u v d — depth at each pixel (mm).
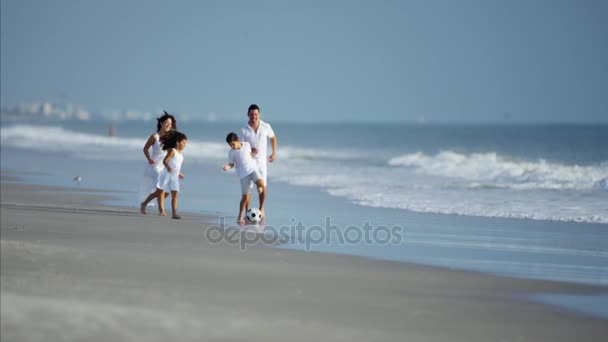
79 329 18453
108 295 21641
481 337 20016
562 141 194250
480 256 32906
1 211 43031
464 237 38750
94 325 18828
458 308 23047
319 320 20656
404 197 58969
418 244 36219
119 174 80562
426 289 25516
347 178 78562
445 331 20406
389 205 53625
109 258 27234
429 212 49656
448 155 105000
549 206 52531
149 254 29109
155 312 20266
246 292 23438
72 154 125188
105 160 107750
